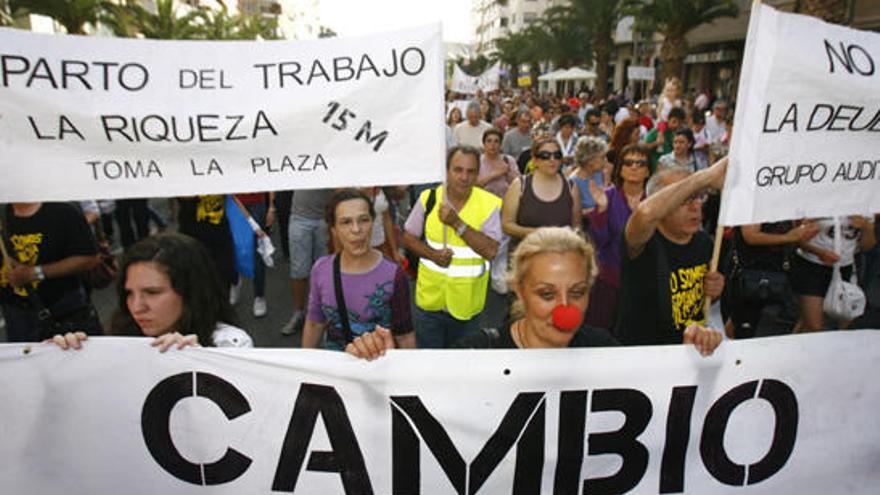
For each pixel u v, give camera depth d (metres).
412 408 2.07
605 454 2.13
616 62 49.59
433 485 2.12
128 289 2.07
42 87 2.12
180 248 2.12
